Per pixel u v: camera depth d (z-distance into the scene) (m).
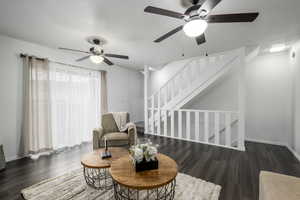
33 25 2.29
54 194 1.74
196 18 1.58
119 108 5.21
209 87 4.20
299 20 2.15
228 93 4.40
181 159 2.78
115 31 2.51
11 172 2.29
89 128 4.03
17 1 1.71
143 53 3.69
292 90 3.31
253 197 1.70
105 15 2.03
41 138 3.03
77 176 2.16
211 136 4.62
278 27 2.37
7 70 2.68
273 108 3.71
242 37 2.76
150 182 1.33
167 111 4.44
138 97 6.18
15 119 2.79
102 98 4.36
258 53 3.77
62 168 2.43
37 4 1.77
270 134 3.76
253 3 1.77
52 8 1.86
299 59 2.90
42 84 3.05
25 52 2.89
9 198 1.69
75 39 2.82
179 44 3.10
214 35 2.67
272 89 3.71
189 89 4.00
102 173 2.20
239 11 1.93
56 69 3.37
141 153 1.53
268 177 1.38
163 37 1.98
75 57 3.74
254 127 3.96
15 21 2.17
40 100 3.03
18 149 2.82
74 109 3.70
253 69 3.93
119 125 3.39
